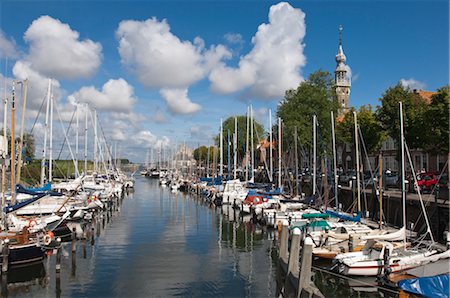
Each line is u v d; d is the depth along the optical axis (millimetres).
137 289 20406
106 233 34812
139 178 148125
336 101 64250
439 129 35500
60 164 71125
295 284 18328
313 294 16531
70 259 25797
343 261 20812
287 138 63438
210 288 20688
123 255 26938
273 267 24469
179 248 29219
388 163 65750
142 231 35938
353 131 54281
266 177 66625
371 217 35062
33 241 22859
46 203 36375
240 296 19688
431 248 22500
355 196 39375
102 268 23812
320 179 51031
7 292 19906
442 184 36125
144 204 58906
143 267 24141
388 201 32844
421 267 19312
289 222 30469
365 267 20547
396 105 41219
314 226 27609
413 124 39562
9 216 26016
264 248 29328
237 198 51062
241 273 23250
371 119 51062
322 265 23438
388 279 19266
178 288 20656
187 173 105188
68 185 49594
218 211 50531
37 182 51250
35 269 23125
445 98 35031
